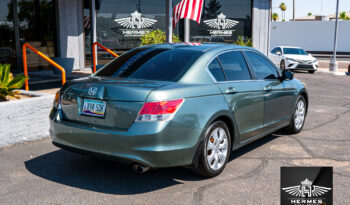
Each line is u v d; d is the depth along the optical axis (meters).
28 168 4.28
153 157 3.37
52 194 3.58
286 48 19.78
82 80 3.95
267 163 4.59
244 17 18.83
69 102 3.84
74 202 3.40
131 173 4.18
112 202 3.41
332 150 5.19
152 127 3.34
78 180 3.95
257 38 19.33
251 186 3.84
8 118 5.03
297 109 6.06
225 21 18.36
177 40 13.55
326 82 14.66
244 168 4.39
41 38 12.80
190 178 4.04
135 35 15.70
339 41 44.09
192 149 3.63
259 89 4.71
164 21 16.39
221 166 4.10
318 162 4.66
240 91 4.31
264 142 5.60
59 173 4.15
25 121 5.24
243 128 4.45
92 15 10.56
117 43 15.27
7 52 11.81
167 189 3.73
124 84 3.58
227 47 4.57
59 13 13.02
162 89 3.46
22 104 5.17
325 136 6.00
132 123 3.38
